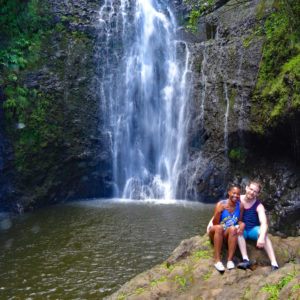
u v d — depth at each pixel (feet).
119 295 13.79
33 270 20.93
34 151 39.78
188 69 47.21
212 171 41.39
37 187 39.78
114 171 46.26
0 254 23.70
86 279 19.56
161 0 56.03
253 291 11.18
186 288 12.90
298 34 32.83
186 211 35.29
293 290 10.04
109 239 26.50
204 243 15.35
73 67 45.27
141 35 52.54
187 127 45.32
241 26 42.16
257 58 37.70
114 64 48.70
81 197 44.21
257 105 36.09
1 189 37.40
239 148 39.63
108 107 46.83
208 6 37.04
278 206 32.12
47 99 41.88
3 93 38.01
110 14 50.83
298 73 29.96
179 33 51.78
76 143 43.52
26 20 43.62
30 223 31.94
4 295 17.84
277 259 14.28
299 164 33.30
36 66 42.27
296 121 30.42
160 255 22.98
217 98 42.47
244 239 13.82
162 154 46.65
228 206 14.16
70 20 47.26
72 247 24.90
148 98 49.90
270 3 39.32
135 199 44.37
